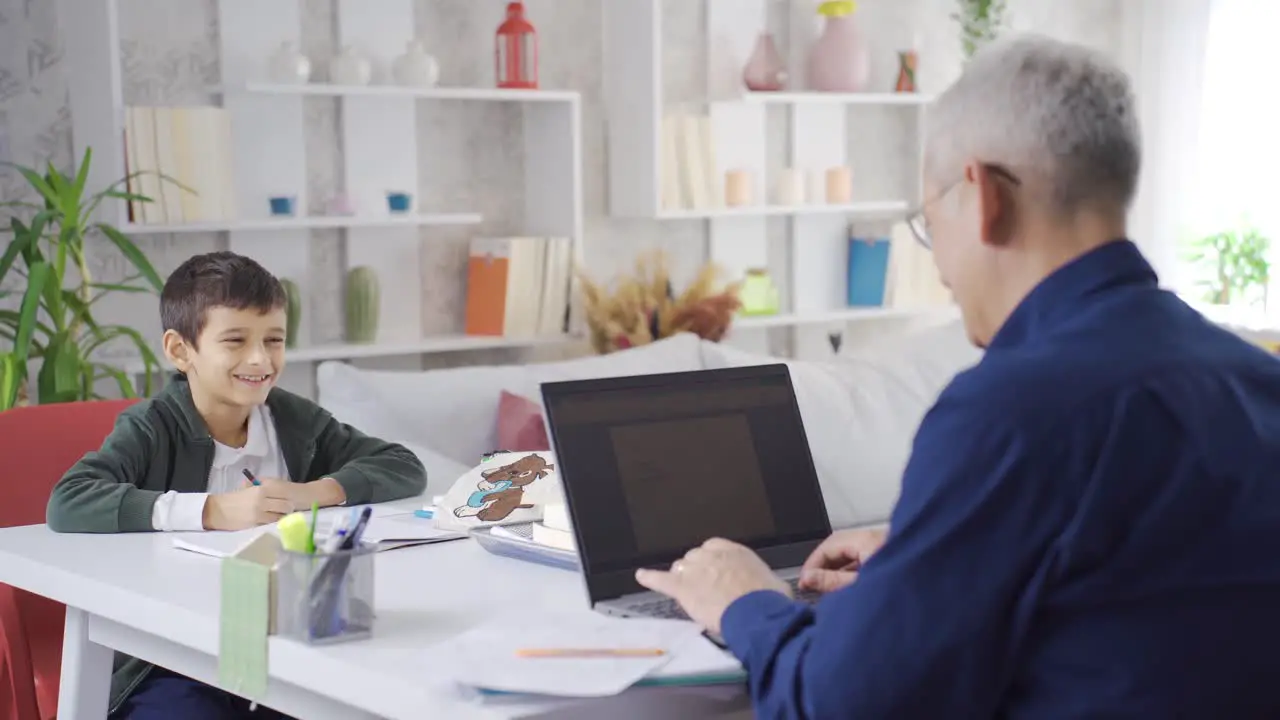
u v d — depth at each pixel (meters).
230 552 1.73
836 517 3.20
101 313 3.61
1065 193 1.13
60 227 3.23
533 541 1.69
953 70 5.09
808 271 4.80
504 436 2.95
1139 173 1.16
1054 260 1.15
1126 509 1.04
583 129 4.32
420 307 4.08
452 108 4.10
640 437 1.56
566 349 4.33
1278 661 1.08
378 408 2.88
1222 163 5.25
